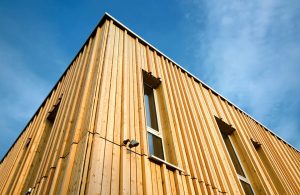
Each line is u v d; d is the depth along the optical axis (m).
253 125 10.18
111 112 4.15
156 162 4.25
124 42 6.30
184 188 4.35
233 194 5.48
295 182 8.84
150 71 6.29
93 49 5.66
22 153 7.54
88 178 3.05
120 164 3.60
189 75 8.38
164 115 5.70
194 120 6.42
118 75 5.05
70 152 3.48
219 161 6.09
